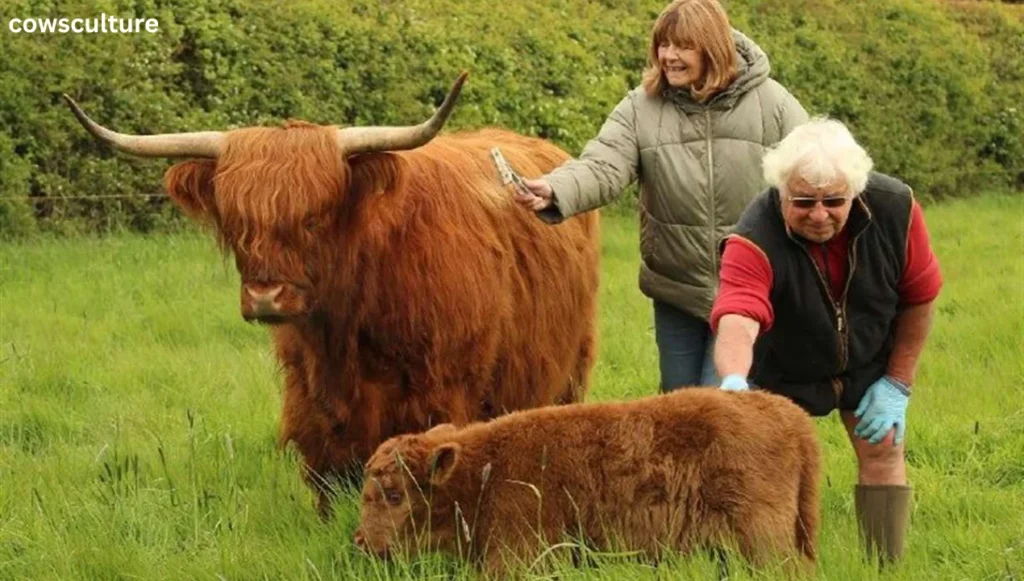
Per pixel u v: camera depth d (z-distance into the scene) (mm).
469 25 23953
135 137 6980
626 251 18031
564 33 25453
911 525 6820
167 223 18750
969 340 11562
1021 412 8953
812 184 5395
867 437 5941
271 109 20328
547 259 8016
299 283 6617
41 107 18656
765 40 28125
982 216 23891
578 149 23625
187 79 20047
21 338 11586
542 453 5559
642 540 5449
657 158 7168
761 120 7152
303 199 6609
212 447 8203
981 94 30375
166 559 6238
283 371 7508
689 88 7098
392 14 22672
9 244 16875
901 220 5695
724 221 7156
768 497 5316
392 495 5738
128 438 8586
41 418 9164
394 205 6965
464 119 22109
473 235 7352
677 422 5398
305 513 6945
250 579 6082
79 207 18562
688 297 7281
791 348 5922
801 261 5707
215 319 12516
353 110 21234
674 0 7160
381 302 7035
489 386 7445
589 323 8922
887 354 6035
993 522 6957
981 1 34688
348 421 7164
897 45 30016
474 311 7203
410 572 5664
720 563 5348
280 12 21094
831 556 5883
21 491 7398
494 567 5586
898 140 28234
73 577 6109
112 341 11719
